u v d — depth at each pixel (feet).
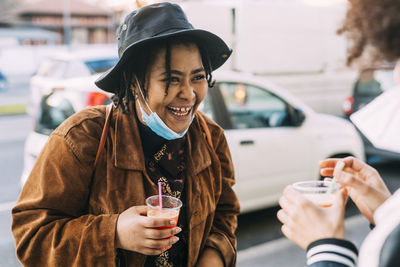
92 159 4.03
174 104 4.07
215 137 4.98
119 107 4.35
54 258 3.77
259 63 22.62
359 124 3.01
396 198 2.46
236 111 12.29
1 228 13.19
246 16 21.63
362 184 3.45
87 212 4.17
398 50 2.62
